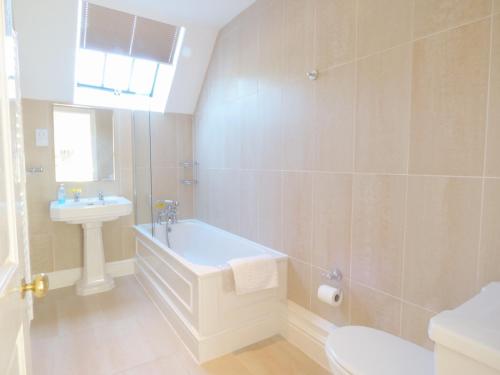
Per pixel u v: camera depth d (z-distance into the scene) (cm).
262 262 205
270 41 231
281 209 227
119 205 286
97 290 292
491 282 115
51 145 294
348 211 176
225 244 280
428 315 142
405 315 151
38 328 228
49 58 260
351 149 173
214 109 313
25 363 83
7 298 63
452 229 132
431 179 138
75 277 310
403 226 150
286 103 218
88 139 312
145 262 303
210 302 192
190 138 361
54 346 206
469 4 123
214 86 312
